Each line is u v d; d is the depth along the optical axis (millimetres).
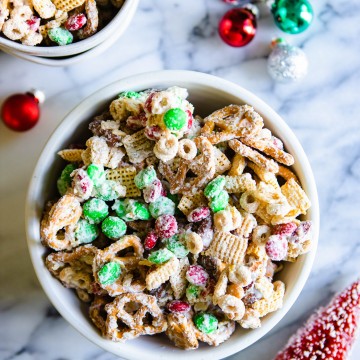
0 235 554
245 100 459
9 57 550
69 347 556
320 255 564
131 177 448
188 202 447
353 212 563
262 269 448
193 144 436
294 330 561
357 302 533
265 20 556
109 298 465
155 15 552
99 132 450
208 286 446
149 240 438
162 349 464
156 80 459
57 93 552
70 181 463
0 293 556
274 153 448
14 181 553
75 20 461
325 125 559
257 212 448
